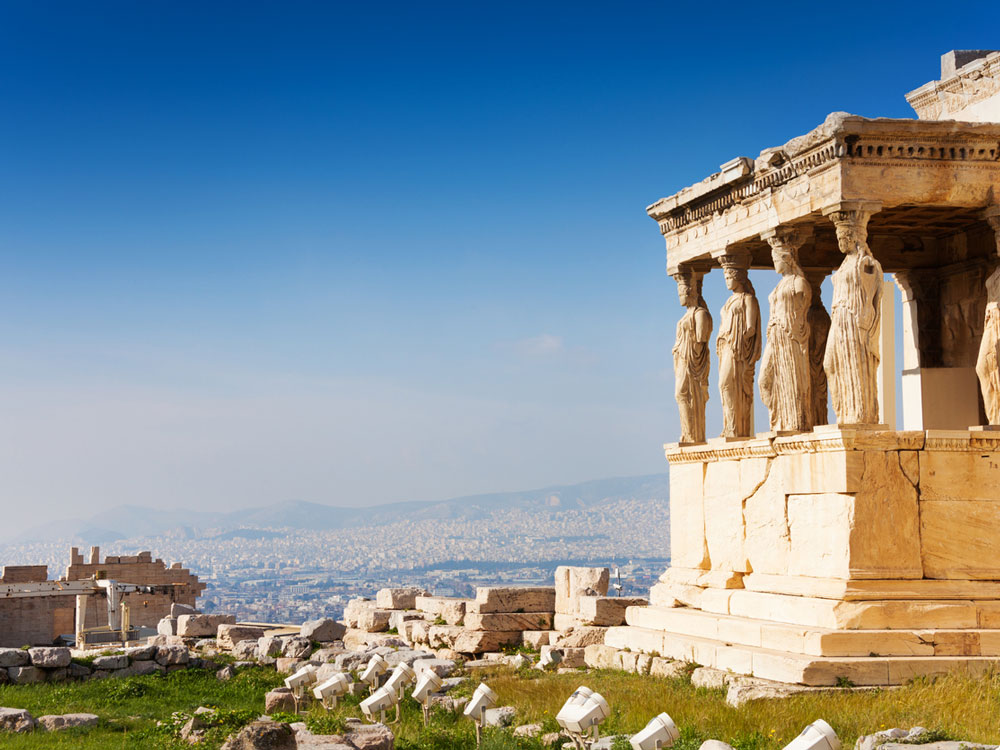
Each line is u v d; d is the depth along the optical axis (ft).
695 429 76.54
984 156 62.08
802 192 64.34
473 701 53.47
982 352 62.59
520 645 91.15
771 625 61.31
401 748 53.21
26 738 61.87
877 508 59.21
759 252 76.79
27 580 159.84
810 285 74.59
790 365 65.67
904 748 42.47
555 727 54.03
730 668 60.85
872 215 68.08
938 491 59.77
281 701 67.92
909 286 77.30
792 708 51.62
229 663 93.91
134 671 87.92
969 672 55.26
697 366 76.84
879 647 56.59
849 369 60.34
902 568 59.00
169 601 185.68
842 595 58.29
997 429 61.16
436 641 94.58
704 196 73.56
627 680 63.93
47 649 85.05
